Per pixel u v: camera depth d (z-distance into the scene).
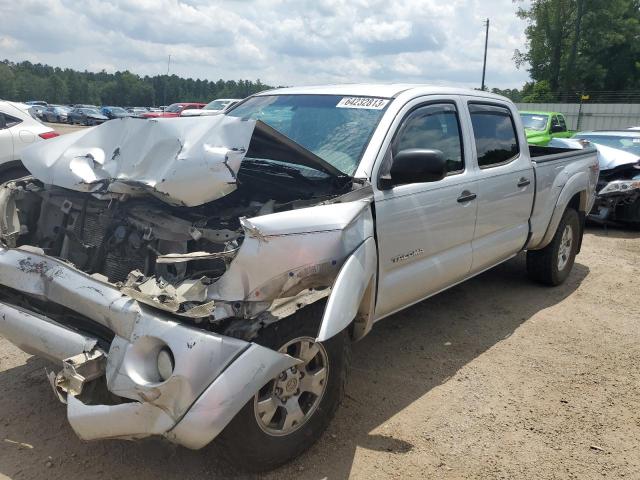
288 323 2.93
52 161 3.40
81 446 3.16
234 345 2.61
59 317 3.12
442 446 3.31
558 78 50.84
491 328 5.06
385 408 3.68
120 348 2.64
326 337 2.76
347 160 3.66
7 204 3.57
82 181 3.15
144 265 3.09
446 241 4.23
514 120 5.27
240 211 3.36
